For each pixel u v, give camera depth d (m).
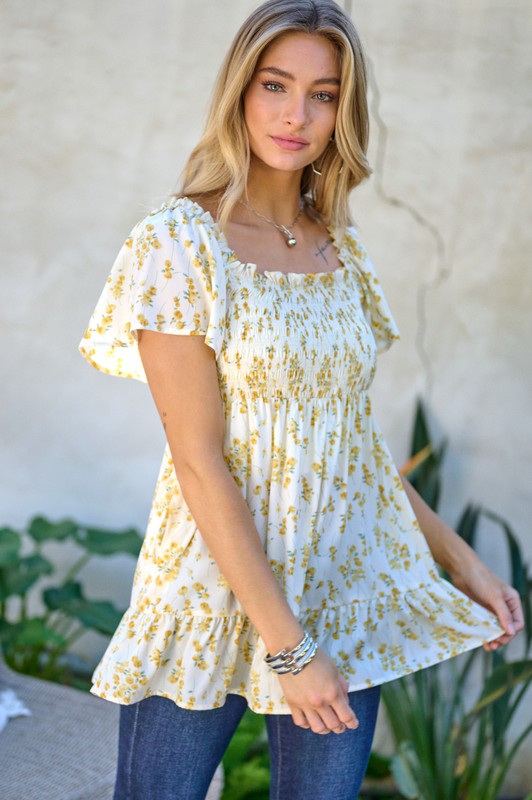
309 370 1.66
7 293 3.18
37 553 3.12
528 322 3.13
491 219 3.11
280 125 1.66
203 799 1.73
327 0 1.68
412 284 3.14
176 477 1.64
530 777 3.20
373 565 1.81
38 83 3.07
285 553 1.66
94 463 3.28
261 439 1.64
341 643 1.75
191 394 1.55
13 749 2.35
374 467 1.84
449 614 1.87
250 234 1.74
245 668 1.71
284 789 1.74
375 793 3.25
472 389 3.17
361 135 1.80
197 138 3.10
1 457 3.26
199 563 1.64
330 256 1.90
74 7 3.04
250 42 1.63
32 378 3.23
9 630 2.93
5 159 3.11
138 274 1.59
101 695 1.66
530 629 2.85
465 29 3.04
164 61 3.07
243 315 1.62
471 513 3.05
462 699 3.20
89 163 3.12
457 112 3.07
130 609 1.71
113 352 1.77
